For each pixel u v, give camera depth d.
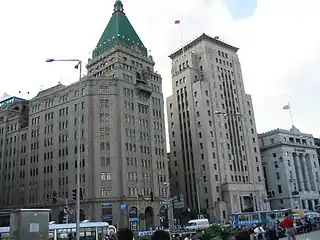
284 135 139.88
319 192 142.50
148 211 95.69
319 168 149.25
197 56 129.38
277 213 74.81
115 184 90.69
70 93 101.81
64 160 97.12
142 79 109.19
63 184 95.19
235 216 70.75
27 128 112.69
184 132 123.44
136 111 101.44
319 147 152.12
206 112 117.38
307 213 94.31
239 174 117.62
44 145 104.31
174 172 123.88
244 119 127.56
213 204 106.94
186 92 125.25
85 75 114.25
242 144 123.38
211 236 38.09
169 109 131.88
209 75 123.31
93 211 86.75
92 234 49.03
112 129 95.06
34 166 105.44
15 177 111.00
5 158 117.56
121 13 122.75
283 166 133.62
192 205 114.44
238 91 130.38
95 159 91.38
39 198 100.50
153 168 100.06
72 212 81.56
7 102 133.25
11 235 22.47
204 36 127.25
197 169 114.69
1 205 112.12
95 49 118.81
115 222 87.19
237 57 136.62
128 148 95.69
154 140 103.81
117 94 98.69
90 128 94.12
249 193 114.56
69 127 98.75
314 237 44.28
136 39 119.38
